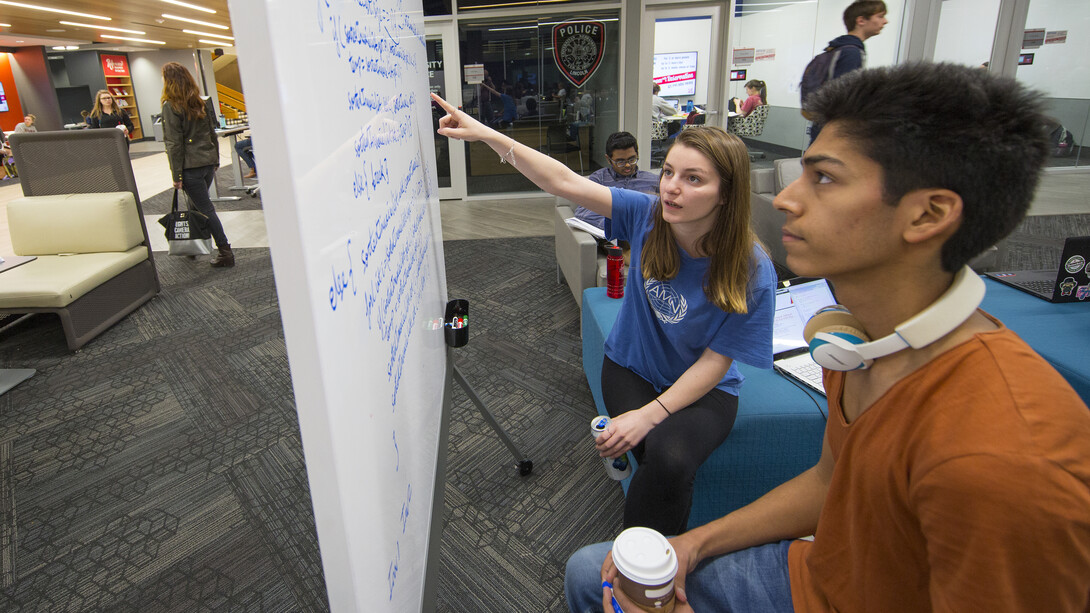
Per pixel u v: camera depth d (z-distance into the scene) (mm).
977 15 5590
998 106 475
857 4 3234
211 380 2596
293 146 337
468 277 3852
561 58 5785
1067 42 5715
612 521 1718
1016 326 1701
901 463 544
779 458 1507
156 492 1883
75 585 1530
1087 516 428
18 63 14891
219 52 16750
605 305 2129
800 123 5672
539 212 5773
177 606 1464
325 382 374
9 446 2135
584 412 2277
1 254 4516
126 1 6980
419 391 860
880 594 619
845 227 543
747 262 1263
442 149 6219
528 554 1604
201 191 4078
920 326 533
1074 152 6117
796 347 1748
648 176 3148
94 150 3324
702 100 6430
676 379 1489
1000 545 446
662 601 762
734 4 5363
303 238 346
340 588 433
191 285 3820
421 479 815
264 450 2094
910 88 492
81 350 2904
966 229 503
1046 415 452
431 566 828
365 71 580
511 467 1960
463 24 5664
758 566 868
